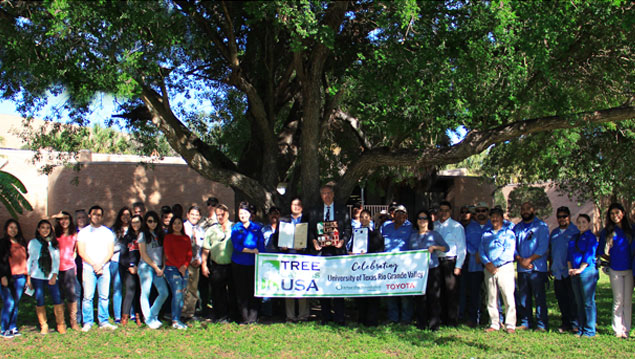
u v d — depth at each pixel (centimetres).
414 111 1005
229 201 2611
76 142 1386
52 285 864
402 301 933
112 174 2405
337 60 1212
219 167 1148
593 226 2881
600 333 849
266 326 904
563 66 1019
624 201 2505
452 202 2797
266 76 1294
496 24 877
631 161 1803
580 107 1073
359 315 930
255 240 929
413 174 2061
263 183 1191
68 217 898
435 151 1024
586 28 954
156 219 908
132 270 909
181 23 903
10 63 870
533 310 1088
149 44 880
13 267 856
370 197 2716
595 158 1870
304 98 1066
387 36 952
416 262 871
